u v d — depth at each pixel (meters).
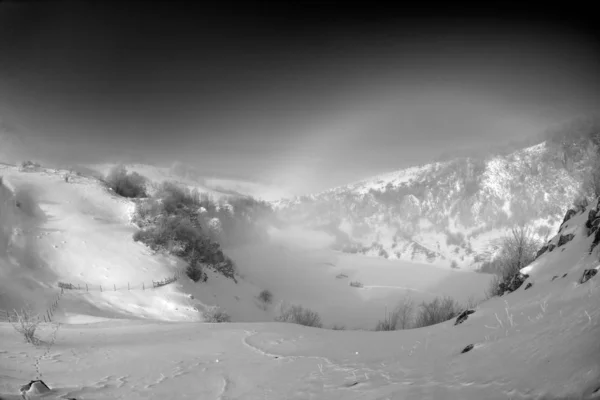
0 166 53.41
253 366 9.84
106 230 47.41
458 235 148.75
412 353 8.59
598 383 3.64
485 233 144.00
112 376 8.96
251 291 56.09
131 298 37.50
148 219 53.28
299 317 41.06
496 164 172.25
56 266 39.25
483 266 109.19
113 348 12.43
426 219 163.00
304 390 7.17
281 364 9.75
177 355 11.56
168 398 7.48
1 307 29.61
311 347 12.17
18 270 36.59
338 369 8.38
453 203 162.88
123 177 64.38
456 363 6.56
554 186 143.62
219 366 10.06
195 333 16.17
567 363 4.38
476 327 8.72
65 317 29.80
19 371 8.70
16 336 13.12
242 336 15.19
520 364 5.13
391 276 93.62
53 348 11.80
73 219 46.84
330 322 52.31
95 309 33.34
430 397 5.30
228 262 60.47
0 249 38.19
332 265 99.38
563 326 5.56
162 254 47.41
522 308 8.38
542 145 170.88
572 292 7.21
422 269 103.81
